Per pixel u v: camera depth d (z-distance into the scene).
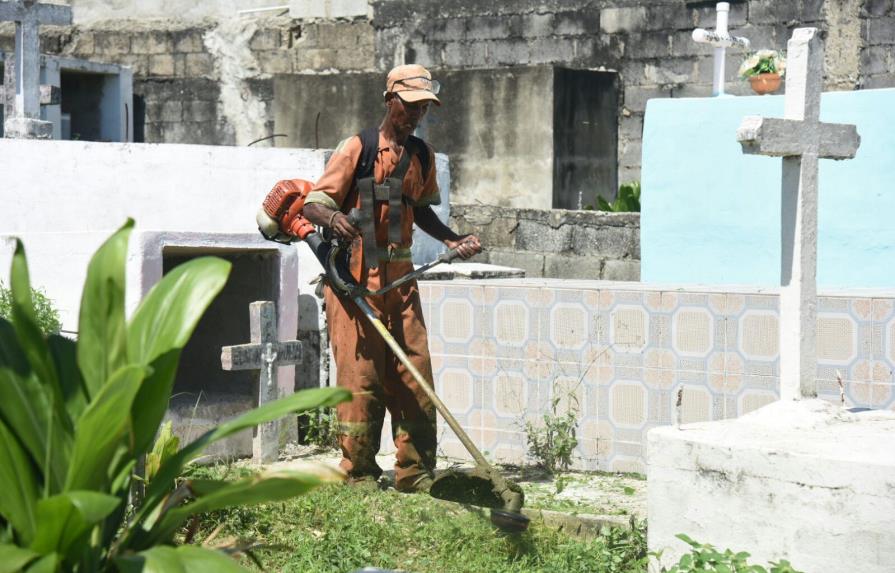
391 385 6.71
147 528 3.58
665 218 9.40
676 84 16.05
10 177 9.26
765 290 7.05
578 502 6.50
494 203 15.83
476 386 7.76
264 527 5.70
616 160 16.39
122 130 18.58
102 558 3.53
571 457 7.45
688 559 4.62
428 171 6.67
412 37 17.95
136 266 7.17
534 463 7.55
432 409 6.66
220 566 3.19
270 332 7.65
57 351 3.61
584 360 7.39
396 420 6.69
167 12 19.62
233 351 7.40
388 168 6.48
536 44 16.97
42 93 11.76
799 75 5.28
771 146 5.14
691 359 7.05
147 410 3.48
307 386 8.55
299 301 8.55
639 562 5.23
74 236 7.38
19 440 3.39
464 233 12.59
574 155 15.80
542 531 5.71
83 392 3.52
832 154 5.43
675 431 5.15
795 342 5.37
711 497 4.94
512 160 15.70
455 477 6.09
